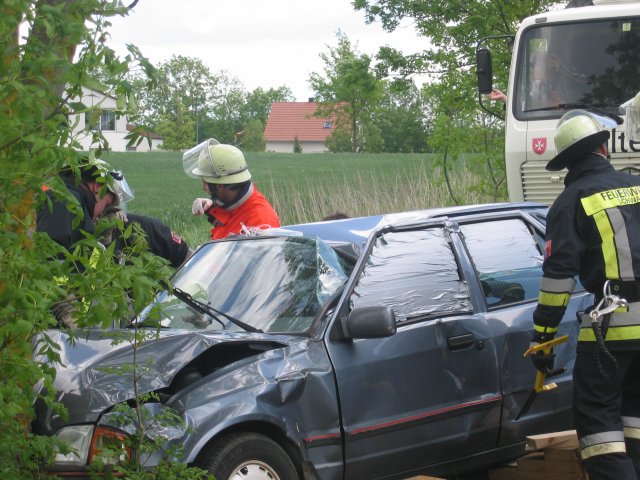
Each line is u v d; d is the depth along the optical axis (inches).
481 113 578.2
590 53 406.6
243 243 232.8
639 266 191.5
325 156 2662.4
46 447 143.6
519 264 238.8
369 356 199.6
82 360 184.5
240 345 199.2
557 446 210.4
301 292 211.2
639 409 197.2
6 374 129.6
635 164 372.2
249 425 179.3
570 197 195.3
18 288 126.3
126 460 165.9
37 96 124.3
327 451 189.9
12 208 133.6
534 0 550.6
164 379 177.3
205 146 296.2
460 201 653.9
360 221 305.6
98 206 234.2
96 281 137.0
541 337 196.2
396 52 588.1
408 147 3280.0
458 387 212.7
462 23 575.8
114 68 130.6
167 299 218.4
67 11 132.2
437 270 222.4
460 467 215.3
